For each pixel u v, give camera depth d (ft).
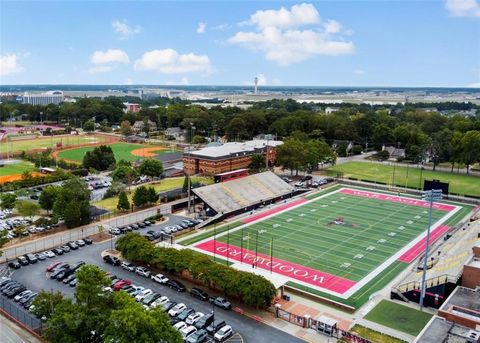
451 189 552.82
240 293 249.96
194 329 226.99
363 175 637.71
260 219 422.82
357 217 431.43
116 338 180.24
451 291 261.65
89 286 206.28
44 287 278.46
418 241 367.25
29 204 401.08
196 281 287.69
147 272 295.89
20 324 234.17
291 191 510.99
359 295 273.13
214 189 447.01
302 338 224.33
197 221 410.11
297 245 355.36
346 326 236.63
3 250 337.93
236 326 235.20
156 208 456.04
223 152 640.17
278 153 620.49
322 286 284.82
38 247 344.69
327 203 481.87
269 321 241.14
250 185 483.92
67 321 191.11
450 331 191.93
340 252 342.03
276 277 277.03
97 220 413.80
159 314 189.37
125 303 199.21
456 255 310.86
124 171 536.01
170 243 345.92
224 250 342.03
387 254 339.36
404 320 243.60
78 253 337.11
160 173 583.99
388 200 497.05
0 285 277.64
